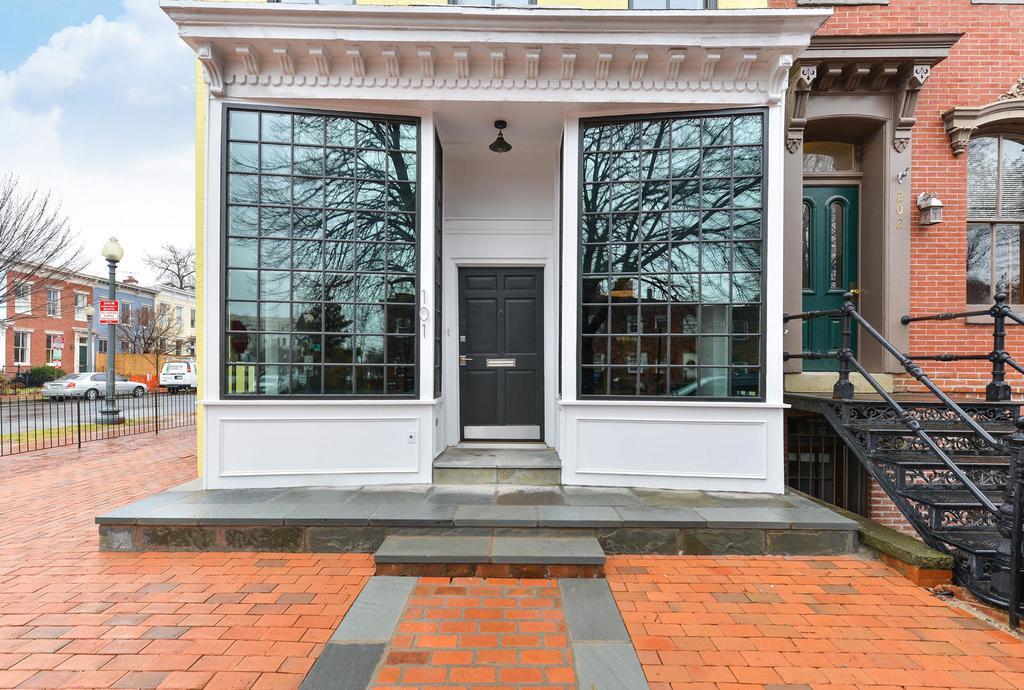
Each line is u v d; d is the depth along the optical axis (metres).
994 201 5.52
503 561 3.20
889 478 3.78
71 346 26.52
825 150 5.66
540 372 5.72
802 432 5.46
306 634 2.61
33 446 8.51
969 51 5.27
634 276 4.66
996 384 4.27
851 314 4.19
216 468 4.40
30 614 2.77
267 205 4.54
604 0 4.83
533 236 5.68
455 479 4.62
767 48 4.21
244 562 3.45
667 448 4.50
